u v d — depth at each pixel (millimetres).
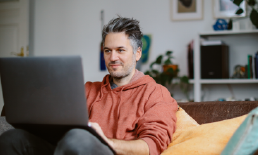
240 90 2924
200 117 1404
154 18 3162
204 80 2695
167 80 2736
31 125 1002
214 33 2750
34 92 938
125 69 1423
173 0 3117
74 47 3395
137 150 1067
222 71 2691
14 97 967
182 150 1105
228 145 840
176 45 3098
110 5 3309
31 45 3510
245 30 2701
